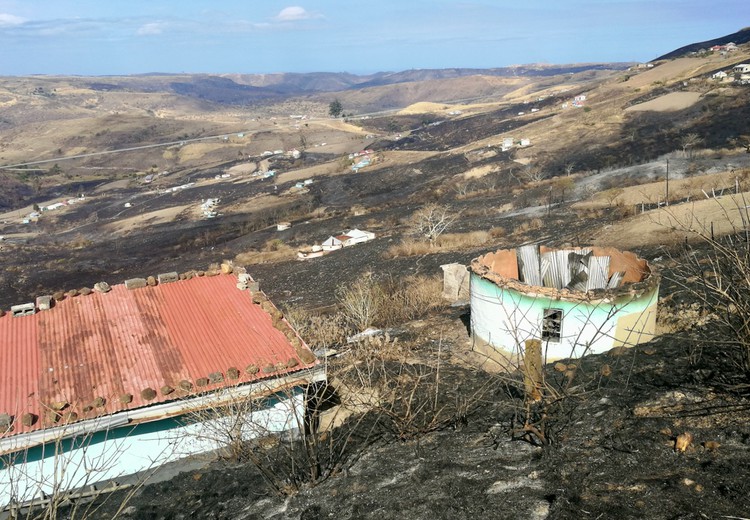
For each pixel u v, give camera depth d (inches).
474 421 313.1
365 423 353.7
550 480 235.5
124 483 368.8
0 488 346.3
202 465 368.2
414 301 780.0
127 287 536.7
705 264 498.9
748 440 226.8
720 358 302.7
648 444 242.1
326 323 695.7
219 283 555.8
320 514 254.2
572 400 297.4
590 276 480.7
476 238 1603.1
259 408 390.9
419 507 238.1
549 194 2349.9
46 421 367.2
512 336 408.8
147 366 430.3
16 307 486.3
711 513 192.9
